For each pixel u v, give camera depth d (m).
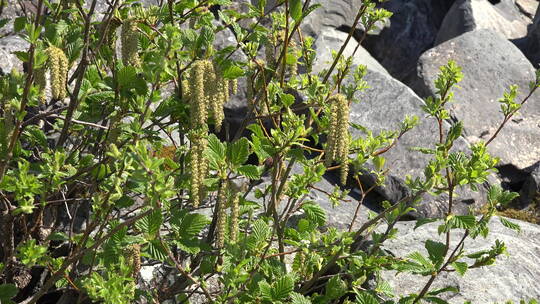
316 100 3.56
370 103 7.61
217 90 3.07
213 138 3.04
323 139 6.66
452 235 5.23
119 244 3.06
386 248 4.95
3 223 3.90
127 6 3.86
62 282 3.56
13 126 3.12
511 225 3.54
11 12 6.32
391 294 3.75
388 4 11.88
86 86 3.64
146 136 3.82
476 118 8.71
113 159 3.51
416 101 7.64
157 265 4.39
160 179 2.65
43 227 4.20
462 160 3.52
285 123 3.46
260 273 3.64
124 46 3.12
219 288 4.28
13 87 3.05
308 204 3.97
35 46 2.81
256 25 3.77
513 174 8.13
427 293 3.70
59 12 4.20
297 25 3.57
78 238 3.43
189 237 3.17
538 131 8.62
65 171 3.92
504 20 11.80
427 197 6.59
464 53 9.59
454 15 11.43
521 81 9.39
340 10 10.72
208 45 3.37
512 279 4.71
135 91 3.49
